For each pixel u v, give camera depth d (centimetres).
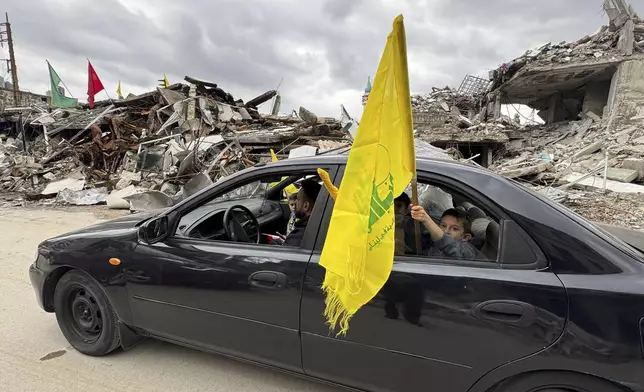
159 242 260
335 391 254
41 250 300
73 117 2094
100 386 258
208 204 282
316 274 209
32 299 398
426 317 186
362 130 175
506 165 1484
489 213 194
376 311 195
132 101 1880
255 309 227
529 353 169
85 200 1073
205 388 258
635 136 1548
